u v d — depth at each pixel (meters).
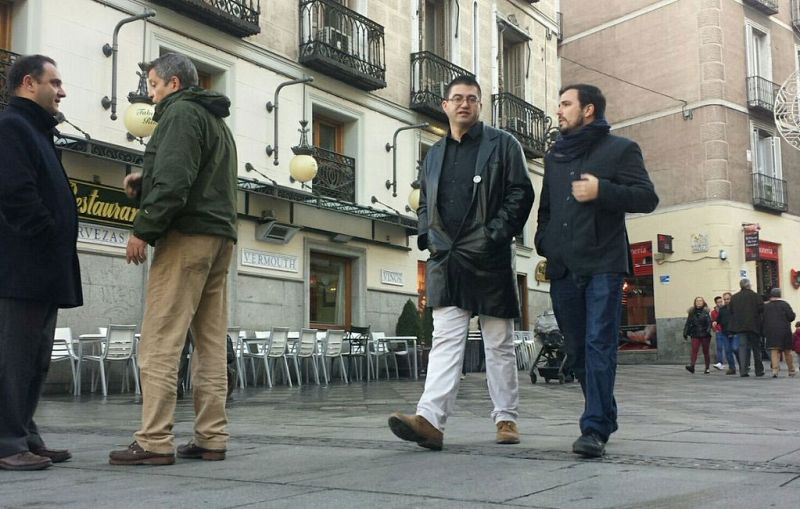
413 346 16.42
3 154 3.71
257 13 14.37
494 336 4.55
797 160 27.84
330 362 15.66
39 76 3.93
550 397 9.73
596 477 3.28
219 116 4.02
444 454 4.07
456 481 3.21
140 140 12.37
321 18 16.23
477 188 4.42
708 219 24.88
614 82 27.84
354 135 16.97
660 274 25.88
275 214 14.94
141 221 3.67
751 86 26.12
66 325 11.50
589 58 28.64
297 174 14.51
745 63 26.25
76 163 11.79
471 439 4.82
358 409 7.94
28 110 3.91
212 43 13.93
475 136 4.54
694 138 25.50
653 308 26.03
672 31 26.30
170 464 3.76
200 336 4.01
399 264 17.91
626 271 4.05
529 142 21.33
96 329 11.88
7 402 3.70
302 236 15.49
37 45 11.36
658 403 8.43
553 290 4.30
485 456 3.97
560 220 4.19
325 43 15.61
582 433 3.97
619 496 2.87
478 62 20.55
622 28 27.72
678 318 25.27
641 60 27.11
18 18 11.39
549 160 4.34
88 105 11.94
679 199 25.70
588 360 4.01
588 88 4.25
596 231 4.07
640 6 27.23
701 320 18.14
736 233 24.95
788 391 10.96
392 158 17.78
